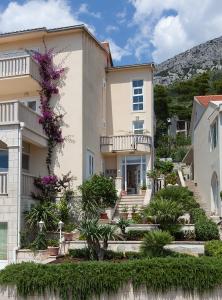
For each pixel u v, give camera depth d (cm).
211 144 2703
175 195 2392
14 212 2055
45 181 2367
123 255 1675
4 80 2462
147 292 1295
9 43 2702
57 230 2120
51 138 2520
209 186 2769
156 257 1457
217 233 2017
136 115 3125
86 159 2580
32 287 1323
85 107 2597
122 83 3172
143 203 2628
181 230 2070
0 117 2139
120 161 3050
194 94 9244
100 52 3006
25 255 1978
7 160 2322
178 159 5688
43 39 2631
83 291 1302
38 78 2545
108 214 2447
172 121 7631
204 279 1278
